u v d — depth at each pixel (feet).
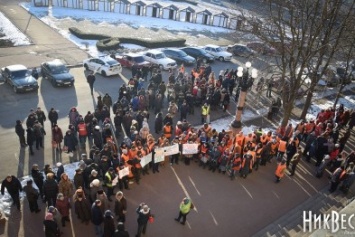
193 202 46.14
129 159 46.55
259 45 88.89
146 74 86.53
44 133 55.16
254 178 52.85
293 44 59.67
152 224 41.57
